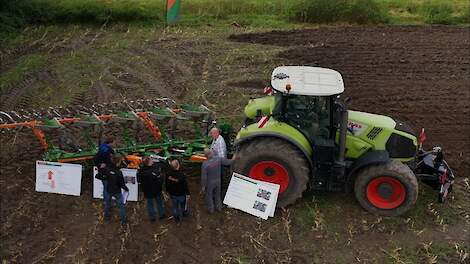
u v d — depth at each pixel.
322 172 9.35
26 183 10.15
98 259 8.18
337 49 19.05
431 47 19.47
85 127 10.18
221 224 9.06
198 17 23.27
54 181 9.77
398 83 15.84
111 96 14.49
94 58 17.77
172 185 8.62
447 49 19.23
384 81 15.99
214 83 15.62
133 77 16.03
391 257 8.33
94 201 9.63
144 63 17.33
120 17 22.27
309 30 21.81
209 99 14.45
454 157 11.48
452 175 9.93
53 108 13.05
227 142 10.27
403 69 17.06
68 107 13.59
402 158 9.57
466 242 8.74
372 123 9.59
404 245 8.64
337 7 23.11
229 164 9.34
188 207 9.47
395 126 9.70
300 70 9.78
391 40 20.36
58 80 15.64
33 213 9.27
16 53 18.16
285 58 17.94
